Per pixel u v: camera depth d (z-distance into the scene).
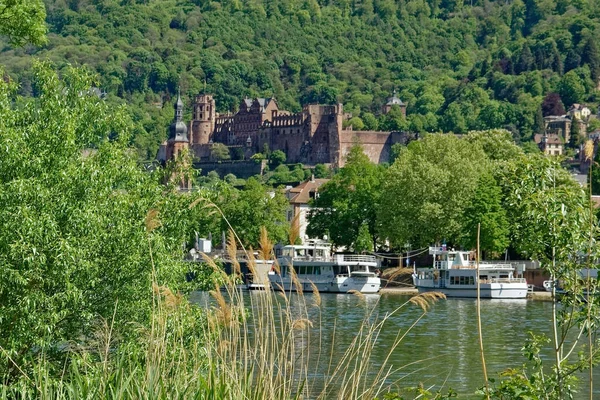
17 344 74.38
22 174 80.44
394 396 59.97
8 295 76.31
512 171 63.47
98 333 73.81
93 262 80.06
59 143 83.62
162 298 78.31
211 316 54.19
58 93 87.62
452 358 138.50
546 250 61.97
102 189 83.00
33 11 90.38
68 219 79.88
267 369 52.16
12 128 83.06
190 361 58.31
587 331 59.66
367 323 56.50
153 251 81.62
